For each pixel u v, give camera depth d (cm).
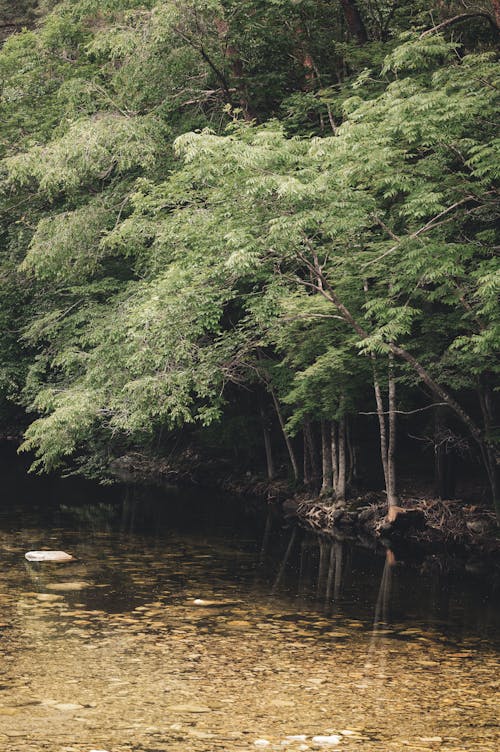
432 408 2120
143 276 2125
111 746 653
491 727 707
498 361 1541
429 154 1559
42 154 2078
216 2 1952
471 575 1473
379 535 1875
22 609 1083
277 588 1277
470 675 855
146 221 1889
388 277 1579
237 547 1634
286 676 840
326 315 1551
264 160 1313
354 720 720
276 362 1995
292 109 2011
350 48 2028
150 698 766
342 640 986
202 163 1370
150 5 2131
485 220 1487
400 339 1742
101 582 1264
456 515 1895
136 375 1977
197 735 679
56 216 2155
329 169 1392
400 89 1397
